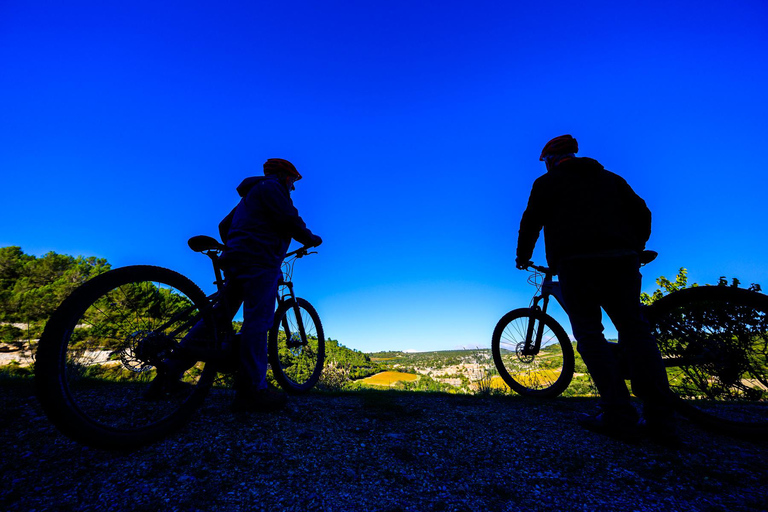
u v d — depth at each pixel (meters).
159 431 1.77
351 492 1.43
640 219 2.35
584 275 2.19
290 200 2.56
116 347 1.75
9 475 1.40
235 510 1.26
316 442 1.86
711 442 2.02
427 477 1.59
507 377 3.52
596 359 2.18
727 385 2.37
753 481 1.57
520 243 2.70
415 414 2.41
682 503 1.41
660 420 1.98
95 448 1.55
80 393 2.24
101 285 1.67
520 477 1.61
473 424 2.25
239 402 2.23
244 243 2.35
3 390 2.31
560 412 2.55
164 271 1.99
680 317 2.41
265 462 1.61
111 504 1.25
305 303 3.46
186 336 2.13
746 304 2.18
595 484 1.55
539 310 3.38
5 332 8.55
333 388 4.16
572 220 2.21
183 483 1.41
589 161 2.37
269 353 2.88
